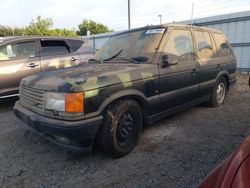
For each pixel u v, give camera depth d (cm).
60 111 275
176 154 323
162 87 363
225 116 472
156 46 372
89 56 689
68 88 271
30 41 596
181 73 395
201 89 455
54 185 264
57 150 344
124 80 311
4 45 553
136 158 316
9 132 416
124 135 320
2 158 325
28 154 335
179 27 418
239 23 945
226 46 554
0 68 538
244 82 812
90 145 290
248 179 119
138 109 334
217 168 149
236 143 353
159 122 442
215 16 1017
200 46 458
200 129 408
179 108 414
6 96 554
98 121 284
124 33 439
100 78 292
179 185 257
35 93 310
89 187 259
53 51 630
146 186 257
